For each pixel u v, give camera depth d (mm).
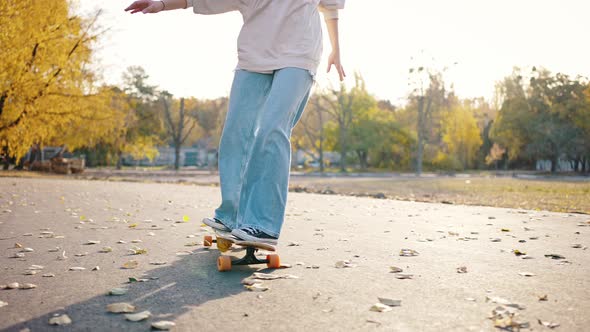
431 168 56719
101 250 3781
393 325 1979
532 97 52875
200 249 3867
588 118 49875
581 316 2113
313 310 2186
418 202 9602
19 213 6492
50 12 14680
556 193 14312
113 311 2139
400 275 2906
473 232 5039
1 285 2631
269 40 3088
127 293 2479
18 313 2119
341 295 2449
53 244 4078
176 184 16797
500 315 2090
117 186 14227
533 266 3230
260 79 3201
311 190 13906
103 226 5293
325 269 3100
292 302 2316
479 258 3523
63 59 15523
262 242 2926
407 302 2328
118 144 46406
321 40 3191
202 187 14648
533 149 52531
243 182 3084
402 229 5258
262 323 2000
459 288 2607
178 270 3055
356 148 54000
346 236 4695
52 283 2693
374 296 2432
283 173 3012
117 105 25656
